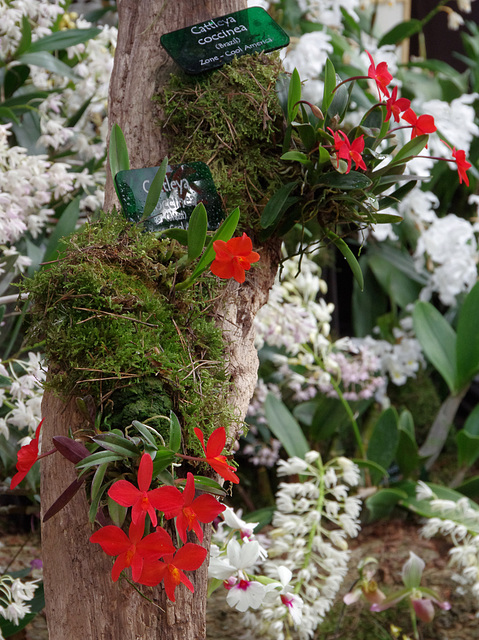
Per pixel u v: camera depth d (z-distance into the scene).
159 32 0.94
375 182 0.90
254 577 1.13
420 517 1.97
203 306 0.84
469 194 2.50
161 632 0.76
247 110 0.89
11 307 1.42
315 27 2.10
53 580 0.78
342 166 0.80
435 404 2.31
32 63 1.46
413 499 1.83
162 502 0.58
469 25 2.57
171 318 0.77
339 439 2.12
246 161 0.90
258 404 1.90
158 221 0.83
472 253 2.09
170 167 0.85
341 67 1.99
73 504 0.76
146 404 0.71
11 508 1.60
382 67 0.86
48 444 0.79
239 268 0.68
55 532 0.77
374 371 2.01
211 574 1.08
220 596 1.64
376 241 2.31
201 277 0.82
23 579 1.50
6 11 1.35
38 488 1.42
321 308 1.81
